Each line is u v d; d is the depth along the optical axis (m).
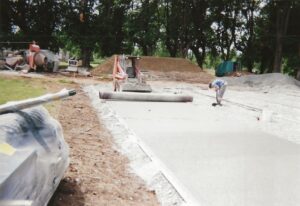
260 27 50.97
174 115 13.71
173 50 54.09
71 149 7.89
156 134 10.27
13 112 4.46
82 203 5.24
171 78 36.28
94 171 6.68
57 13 48.34
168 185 6.22
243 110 15.84
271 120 13.38
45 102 4.88
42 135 4.52
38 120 4.71
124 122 11.30
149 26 52.53
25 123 4.39
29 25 48.31
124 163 7.53
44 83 21.97
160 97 17.44
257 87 33.41
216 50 55.53
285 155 8.65
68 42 51.81
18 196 3.31
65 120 10.98
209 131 10.97
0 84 18.72
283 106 18.86
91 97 17.95
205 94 22.53
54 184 4.71
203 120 12.91
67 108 13.23
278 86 32.31
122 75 19.53
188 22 50.75
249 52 52.56
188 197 5.78
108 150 8.30
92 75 34.19
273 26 49.56
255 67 65.62
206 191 6.28
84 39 47.78
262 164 7.88
